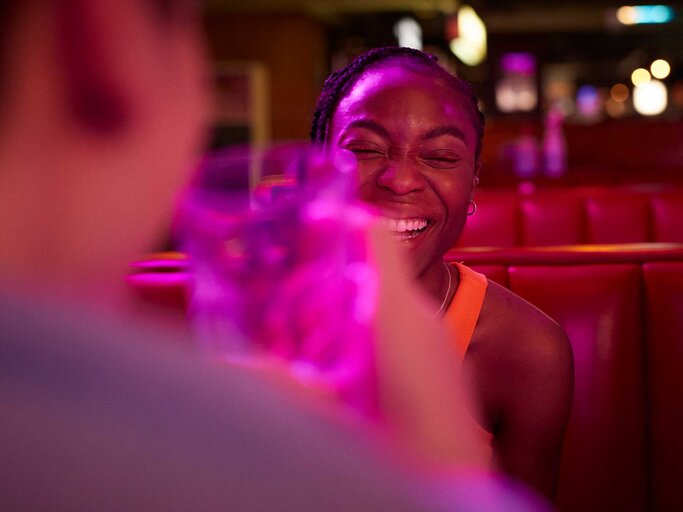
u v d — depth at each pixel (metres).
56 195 0.25
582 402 1.37
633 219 2.89
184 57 0.27
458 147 1.03
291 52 13.06
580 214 2.92
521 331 1.08
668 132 6.53
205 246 0.31
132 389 0.21
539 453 1.10
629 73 20.64
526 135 5.96
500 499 0.26
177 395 0.22
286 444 0.22
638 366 1.36
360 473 0.23
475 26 12.22
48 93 0.24
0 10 0.24
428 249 1.03
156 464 0.21
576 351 1.37
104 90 0.25
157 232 0.27
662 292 1.36
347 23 14.65
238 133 13.14
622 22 14.16
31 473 0.20
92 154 0.25
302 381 0.24
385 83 1.03
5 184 0.24
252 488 0.21
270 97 13.16
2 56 0.24
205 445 0.21
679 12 13.27
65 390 0.21
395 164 1.02
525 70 17.55
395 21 14.43
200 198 0.33
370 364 0.31
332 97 1.07
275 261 0.31
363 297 0.32
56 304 0.22
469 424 0.33
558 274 1.38
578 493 1.37
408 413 0.31
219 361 0.23
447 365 0.33
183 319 0.30
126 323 0.23
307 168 0.36
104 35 0.25
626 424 1.36
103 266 0.26
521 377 1.08
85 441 0.20
